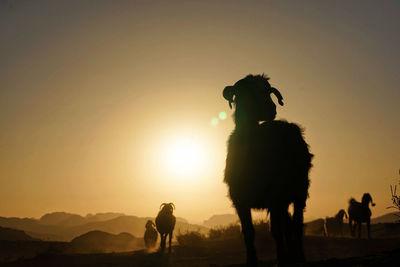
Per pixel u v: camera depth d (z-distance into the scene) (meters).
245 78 7.30
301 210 6.99
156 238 24.92
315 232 30.22
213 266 11.52
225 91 7.37
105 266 12.79
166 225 19.20
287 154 6.65
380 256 6.43
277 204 6.53
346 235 30.55
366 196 24.50
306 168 6.94
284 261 6.47
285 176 6.55
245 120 7.05
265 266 8.54
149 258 14.83
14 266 13.51
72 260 14.55
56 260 14.62
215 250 17.14
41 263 13.91
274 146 6.67
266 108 7.03
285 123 7.09
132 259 14.52
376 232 28.73
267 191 6.68
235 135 7.08
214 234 24.28
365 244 15.84
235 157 6.92
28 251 24.84
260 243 18.02
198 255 15.71
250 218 6.88
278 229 6.53
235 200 6.93
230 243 19.05
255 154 6.71
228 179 7.01
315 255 13.21
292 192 6.63
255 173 6.67
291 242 7.03
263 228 19.91
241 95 7.12
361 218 24.39
